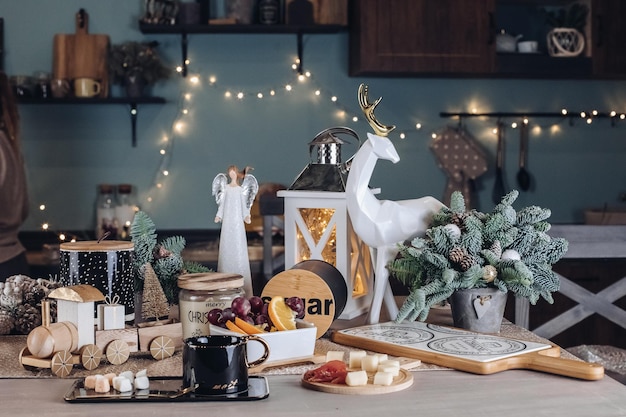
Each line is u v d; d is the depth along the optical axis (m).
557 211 4.81
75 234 4.54
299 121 4.62
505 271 1.67
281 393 1.34
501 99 4.73
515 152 4.76
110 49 4.39
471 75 4.52
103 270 1.59
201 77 4.57
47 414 1.25
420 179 4.71
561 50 4.42
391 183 4.69
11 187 3.36
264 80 4.59
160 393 1.33
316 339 1.69
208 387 1.32
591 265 4.03
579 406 1.28
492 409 1.26
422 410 1.26
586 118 4.79
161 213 4.59
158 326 1.58
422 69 4.26
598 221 4.65
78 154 4.53
